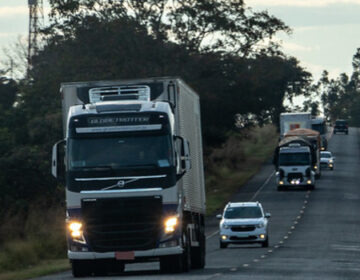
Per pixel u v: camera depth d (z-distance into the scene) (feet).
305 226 438.40
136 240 184.96
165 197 184.75
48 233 321.73
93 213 185.37
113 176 184.96
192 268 221.46
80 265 194.08
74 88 199.93
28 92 483.10
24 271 244.22
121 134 187.01
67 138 188.65
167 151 185.88
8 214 344.49
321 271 198.59
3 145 406.82
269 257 264.52
